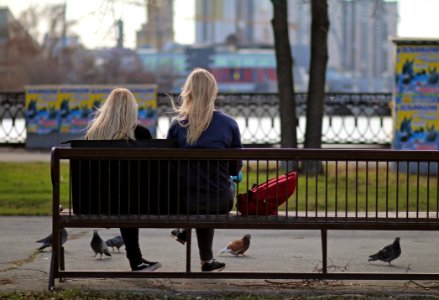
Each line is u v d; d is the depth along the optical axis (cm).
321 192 2545
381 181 2778
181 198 1339
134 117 1414
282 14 3086
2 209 2294
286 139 3097
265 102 4453
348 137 4266
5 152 3962
